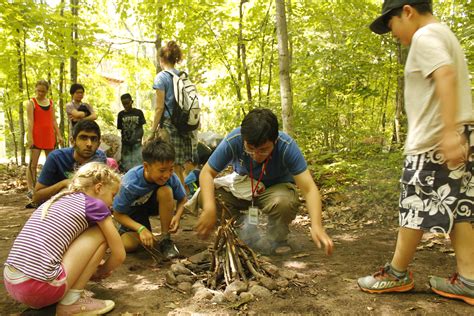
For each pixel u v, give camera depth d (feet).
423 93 7.77
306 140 24.61
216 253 9.86
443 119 6.83
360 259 11.05
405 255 8.54
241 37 26.86
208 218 9.20
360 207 15.70
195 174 17.30
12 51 29.25
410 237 8.34
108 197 8.52
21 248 7.38
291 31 25.67
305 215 15.85
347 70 23.26
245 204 12.01
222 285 9.21
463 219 8.09
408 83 8.04
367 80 26.16
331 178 18.06
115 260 8.40
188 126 17.72
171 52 17.80
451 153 6.74
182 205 12.12
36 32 27.58
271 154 10.23
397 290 8.84
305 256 11.41
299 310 8.14
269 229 11.89
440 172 7.81
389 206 15.39
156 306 8.47
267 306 8.32
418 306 8.27
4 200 20.62
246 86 28.17
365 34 23.38
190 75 29.19
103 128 47.98
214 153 10.07
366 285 8.94
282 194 11.27
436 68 7.02
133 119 24.53
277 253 11.69
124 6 28.35
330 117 24.36
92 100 40.81
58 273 7.43
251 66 29.14
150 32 29.58
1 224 15.72
